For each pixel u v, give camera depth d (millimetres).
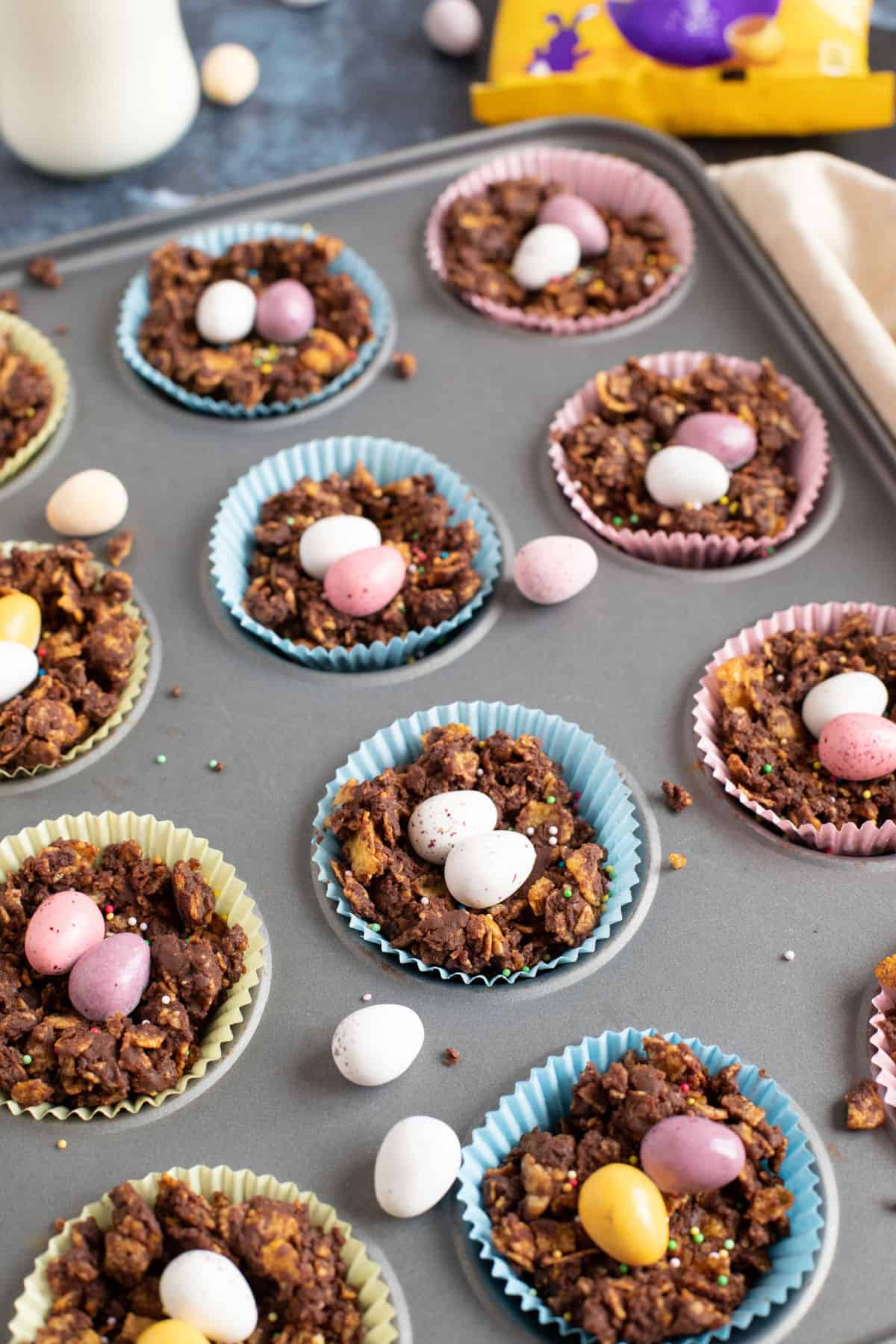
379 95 663
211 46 679
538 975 457
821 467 532
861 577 518
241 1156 437
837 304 554
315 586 514
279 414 561
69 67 589
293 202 605
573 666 506
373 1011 442
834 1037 447
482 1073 445
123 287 588
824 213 589
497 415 557
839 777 478
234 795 488
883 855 475
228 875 471
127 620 512
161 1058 445
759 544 521
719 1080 436
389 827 467
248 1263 415
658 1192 415
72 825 480
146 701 504
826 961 457
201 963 452
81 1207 430
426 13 686
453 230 590
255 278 579
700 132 631
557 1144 426
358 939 464
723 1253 416
